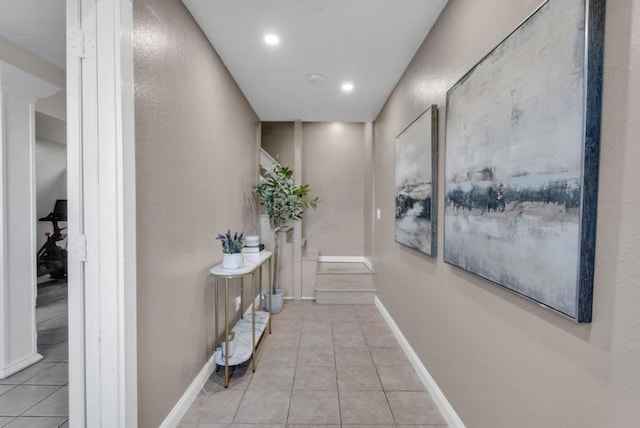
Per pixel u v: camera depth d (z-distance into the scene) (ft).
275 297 11.90
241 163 10.27
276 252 12.53
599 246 2.63
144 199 4.69
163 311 5.22
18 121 7.58
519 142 3.54
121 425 4.16
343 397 6.49
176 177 5.66
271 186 12.20
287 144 16.70
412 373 7.47
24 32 7.41
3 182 7.25
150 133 4.84
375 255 13.26
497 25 4.15
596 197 2.65
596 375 2.67
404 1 5.79
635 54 2.36
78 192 4.14
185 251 6.03
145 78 4.70
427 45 6.88
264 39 7.10
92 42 4.08
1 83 7.19
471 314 4.86
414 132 7.37
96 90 4.10
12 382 7.01
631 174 2.37
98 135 4.11
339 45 7.34
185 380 6.02
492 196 4.09
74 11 4.11
